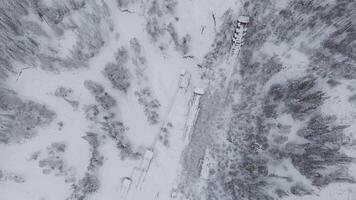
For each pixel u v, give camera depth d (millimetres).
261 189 40719
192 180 44469
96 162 42031
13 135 38031
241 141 45750
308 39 44875
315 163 37812
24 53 40625
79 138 41844
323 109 39344
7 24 37562
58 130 41219
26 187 37188
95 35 45812
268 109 44875
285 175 40406
